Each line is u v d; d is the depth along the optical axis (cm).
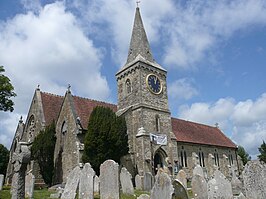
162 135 3494
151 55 3953
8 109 3331
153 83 3703
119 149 2911
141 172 3141
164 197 1174
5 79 3272
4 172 4750
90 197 1627
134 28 4162
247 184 1235
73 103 3422
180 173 2369
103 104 3916
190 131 4688
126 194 1975
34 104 3847
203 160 4409
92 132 2855
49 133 3180
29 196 1927
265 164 1205
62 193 1859
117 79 3978
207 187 1437
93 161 2767
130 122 3481
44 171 3067
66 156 3209
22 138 3888
